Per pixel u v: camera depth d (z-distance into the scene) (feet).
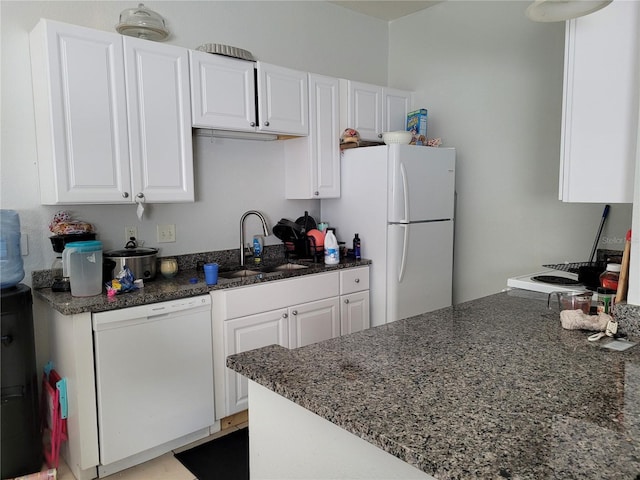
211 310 7.99
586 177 5.77
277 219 11.14
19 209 7.63
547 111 9.98
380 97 11.59
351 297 10.19
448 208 11.10
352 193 10.82
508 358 4.31
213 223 10.02
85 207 8.25
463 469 2.55
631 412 3.22
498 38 10.75
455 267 12.07
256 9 10.42
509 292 7.41
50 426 7.52
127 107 7.55
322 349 4.56
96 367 6.74
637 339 4.86
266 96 9.24
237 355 4.38
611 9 5.39
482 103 11.16
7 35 7.38
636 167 4.97
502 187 10.90
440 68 12.01
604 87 5.52
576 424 3.05
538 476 2.48
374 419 3.12
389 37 13.25
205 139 9.76
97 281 7.22
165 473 7.21
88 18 8.16
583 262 9.52
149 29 8.10
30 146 7.68
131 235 8.82
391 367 4.07
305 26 11.39
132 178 7.69
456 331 5.17
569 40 5.75
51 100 6.84
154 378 7.32
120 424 7.00
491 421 3.09
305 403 3.46
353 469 3.47
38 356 7.89
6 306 6.61
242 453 7.77
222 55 8.61
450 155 11.01
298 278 9.19
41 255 7.87
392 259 10.06
